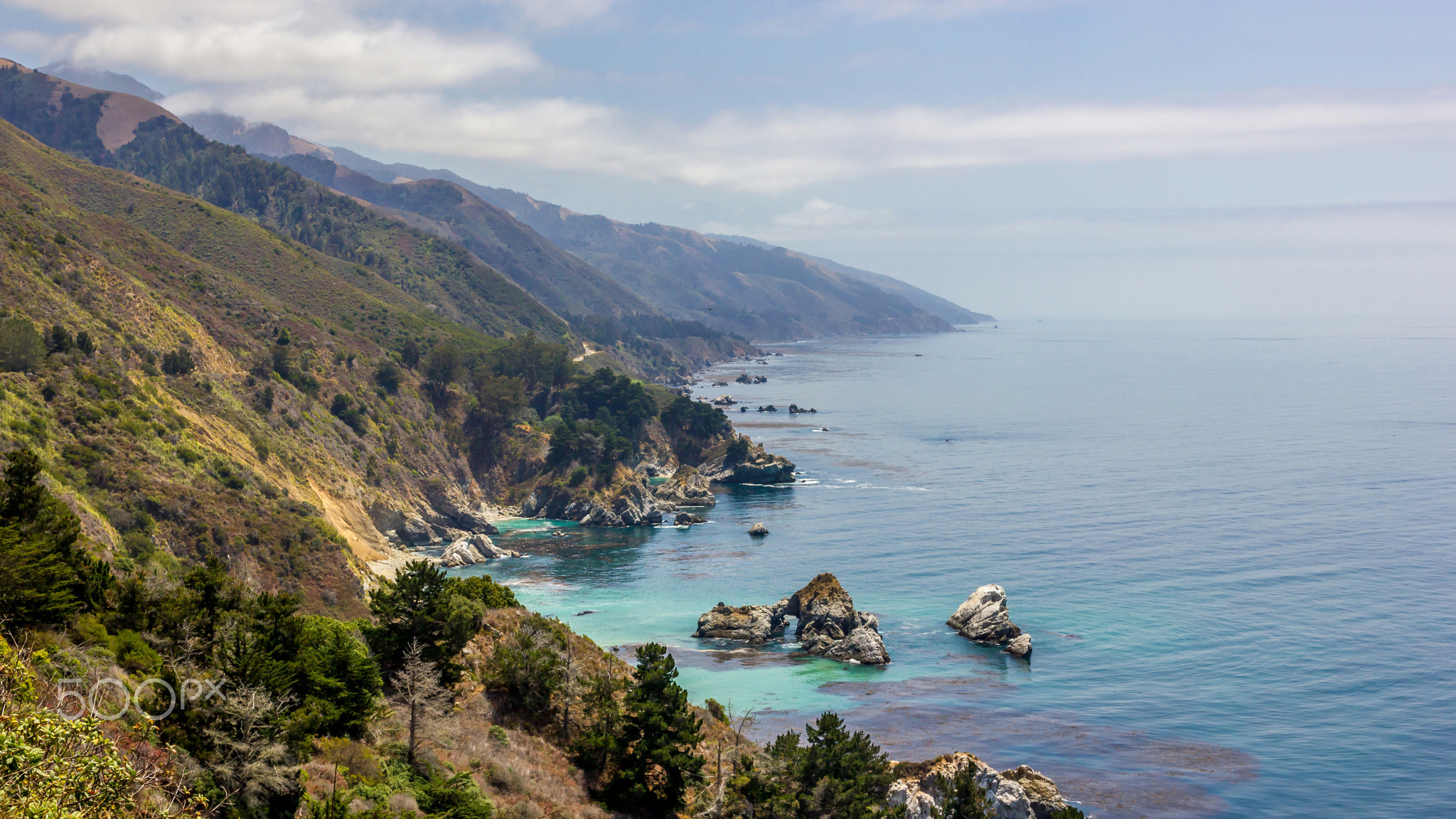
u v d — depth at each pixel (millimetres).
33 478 53812
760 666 114438
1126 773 85938
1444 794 82125
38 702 32812
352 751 48000
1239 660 113875
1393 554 158250
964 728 95625
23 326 119625
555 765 60500
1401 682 106500
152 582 52656
